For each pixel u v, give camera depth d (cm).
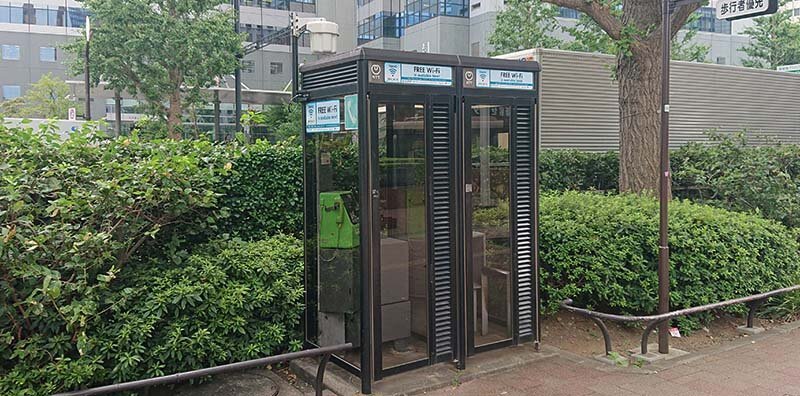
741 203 820
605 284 588
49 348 400
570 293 594
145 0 2003
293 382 485
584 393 450
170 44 2048
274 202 603
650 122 800
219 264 493
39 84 3712
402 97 446
